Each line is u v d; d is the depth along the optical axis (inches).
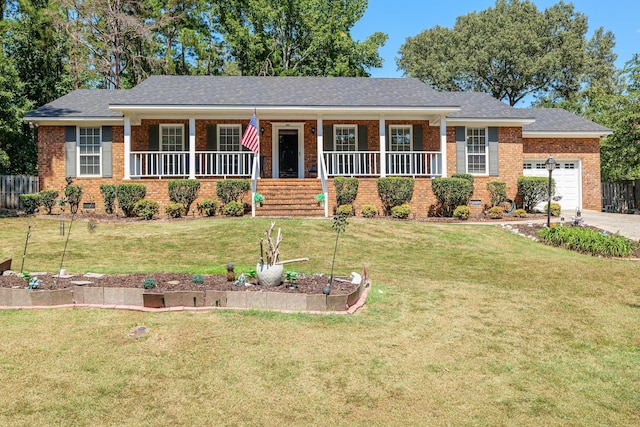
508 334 214.4
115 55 1078.4
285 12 1244.5
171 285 251.1
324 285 263.3
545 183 709.9
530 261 389.4
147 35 1056.8
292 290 247.9
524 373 174.2
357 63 1294.3
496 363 181.8
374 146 774.5
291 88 761.6
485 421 140.2
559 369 179.3
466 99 816.3
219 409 140.0
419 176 740.0
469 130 757.9
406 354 185.3
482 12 1748.3
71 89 980.6
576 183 816.9
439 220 611.8
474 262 384.2
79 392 146.7
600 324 233.8
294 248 415.2
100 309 221.3
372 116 723.4
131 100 656.4
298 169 774.5
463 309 248.8
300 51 1273.4
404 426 135.3
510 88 1644.9
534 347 200.2
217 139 751.7
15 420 130.5
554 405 151.5
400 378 164.9
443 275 334.3
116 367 163.8
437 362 179.6
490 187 699.4
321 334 199.8
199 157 712.4
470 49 1656.0
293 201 629.9
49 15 922.7
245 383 156.1
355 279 281.1
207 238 444.1
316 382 158.7
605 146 925.2
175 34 1241.4
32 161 951.0
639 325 234.1
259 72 1259.8
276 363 171.0
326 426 133.4
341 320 218.2
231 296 227.9
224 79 791.7
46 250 393.4
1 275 277.6
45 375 156.8
